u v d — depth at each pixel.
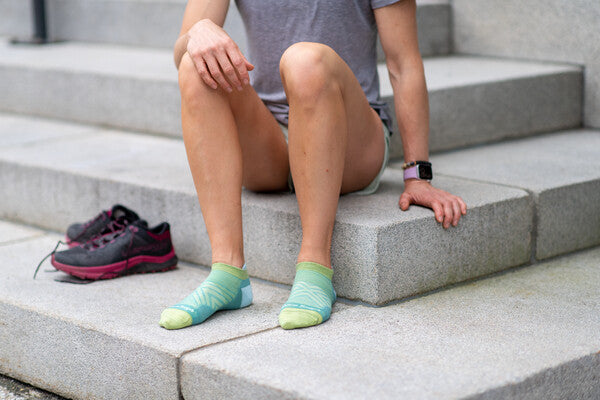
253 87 2.52
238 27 3.66
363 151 2.39
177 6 4.34
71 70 3.88
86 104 3.88
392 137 3.04
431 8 3.96
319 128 2.09
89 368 2.18
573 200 2.71
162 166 3.06
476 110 3.29
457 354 1.93
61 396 2.28
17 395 2.29
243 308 2.27
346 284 2.32
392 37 2.38
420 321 2.14
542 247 2.65
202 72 2.12
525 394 1.82
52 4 4.94
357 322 2.14
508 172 2.85
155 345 2.01
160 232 2.65
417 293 2.35
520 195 2.56
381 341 2.01
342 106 2.12
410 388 1.75
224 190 2.19
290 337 2.04
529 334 2.05
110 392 2.14
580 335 2.05
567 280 2.48
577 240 2.76
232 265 2.21
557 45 3.68
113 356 2.11
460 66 3.71
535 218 2.62
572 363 1.91
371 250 2.23
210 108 2.16
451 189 2.61
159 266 2.62
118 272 2.56
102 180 2.92
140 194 2.82
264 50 2.43
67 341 2.22
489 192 2.57
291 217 2.39
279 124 2.48
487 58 3.94
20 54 4.45
